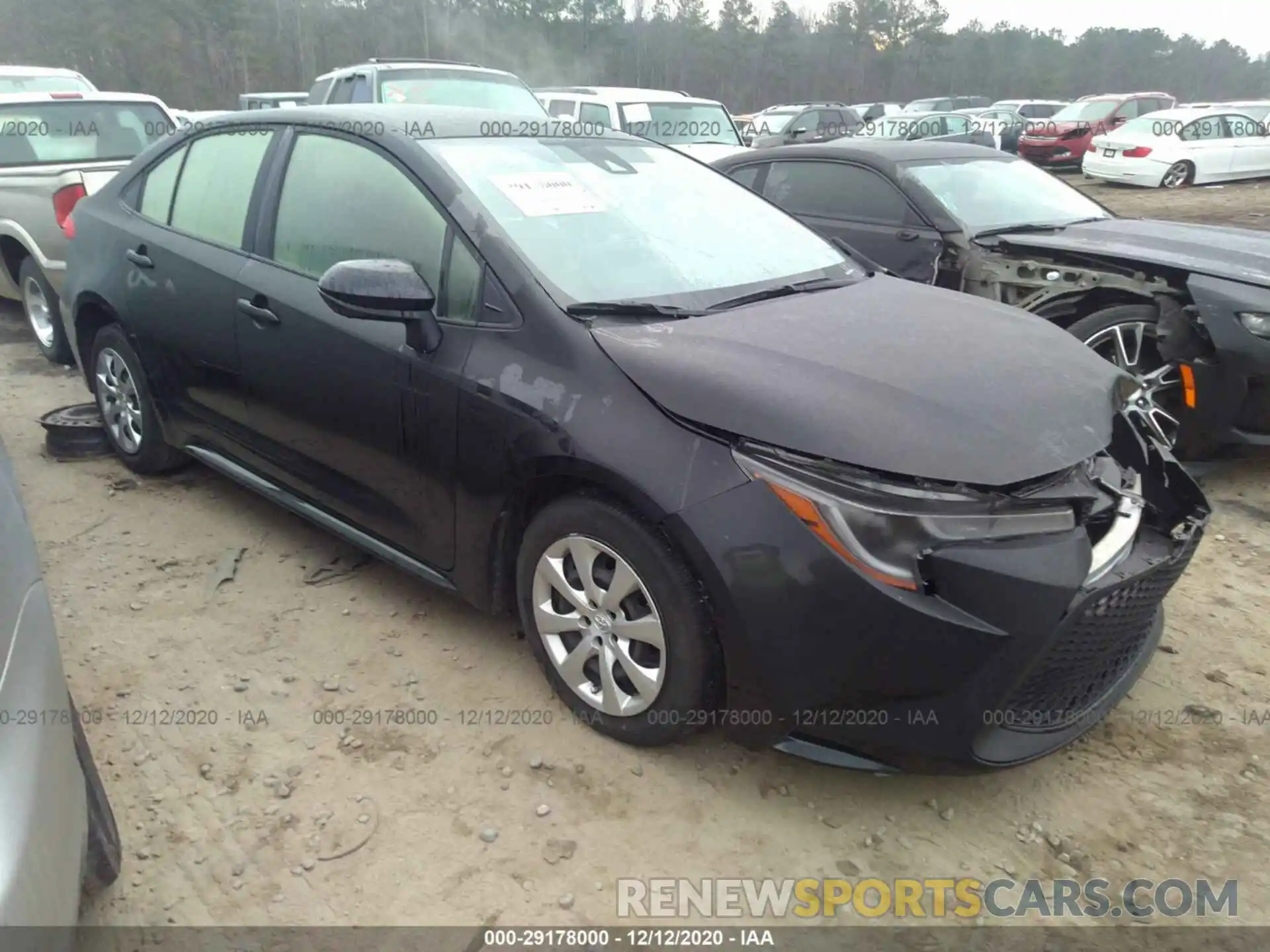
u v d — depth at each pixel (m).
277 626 3.28
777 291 3.10
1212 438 4.47
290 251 3.38
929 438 2.22
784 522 2.21
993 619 2.14
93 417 4.83
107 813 2.21
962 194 5.76
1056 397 2.48
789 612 2.21
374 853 2.36
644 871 2.34
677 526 2.30
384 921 2.19
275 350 3.32
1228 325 4.27
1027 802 2.60
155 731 2.76
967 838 2.48
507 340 2.70
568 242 2.94
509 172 3.13
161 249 3.86
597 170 3.39
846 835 2.47
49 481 4.40
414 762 2.66
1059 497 2.28
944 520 2.15
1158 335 4.50
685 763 2.68
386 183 3.12
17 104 6.55
